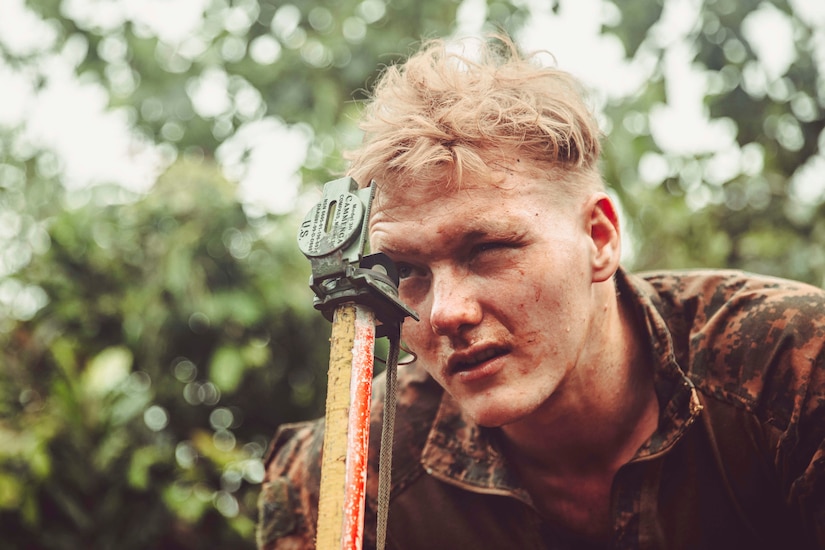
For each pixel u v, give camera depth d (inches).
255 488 119.1
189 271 117.0
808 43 124.4
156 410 119.3
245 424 124.5
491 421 46.7
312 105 128.0
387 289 41.6
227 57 131.0
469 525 57.1
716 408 52.6
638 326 53.9
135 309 116.9
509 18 124.6
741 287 55.6
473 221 45.3
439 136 45.9
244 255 121.0
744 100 124.1
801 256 124.2
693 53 122.7
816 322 51.3
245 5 133.0
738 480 52.6
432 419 58.6
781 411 50.8
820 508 50.4
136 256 120.4
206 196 120.6
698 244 129.1
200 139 130.2
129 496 112.4
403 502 58.2
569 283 46.8
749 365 52.1
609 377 52.1
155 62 131.6
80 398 111.7
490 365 46.3
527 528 56.1
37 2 133.3
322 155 125.0
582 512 55.7
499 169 46.0
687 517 53.1
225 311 116.8
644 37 121.5
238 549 115.3
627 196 124.4
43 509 111.0
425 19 130.0
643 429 53.7
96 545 110.7
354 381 40.6
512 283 45.7
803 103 125.6
